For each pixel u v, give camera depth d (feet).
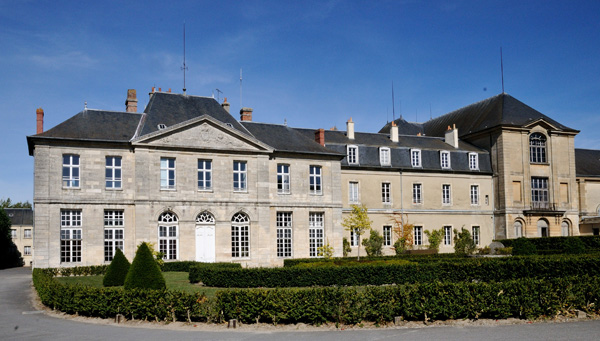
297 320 56.49
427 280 88.74
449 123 194.59
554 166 171.22
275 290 57.11
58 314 65.82
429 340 48.29
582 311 59.93
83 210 111.24
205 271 85.40
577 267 87.25
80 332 54.34
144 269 68.74
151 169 115.75
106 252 112.57
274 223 128.57
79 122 116.47
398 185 155.63
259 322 57.31
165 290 59.77
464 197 164.35
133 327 56.70
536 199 169.27
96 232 111.96
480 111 181.98
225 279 83.46
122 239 114.01
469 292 57.16
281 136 138.62
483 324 55.21
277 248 129.08
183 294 58.90
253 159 126.62
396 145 159.63
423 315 56.90
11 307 72.38
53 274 101.09
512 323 55.62
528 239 141.90
